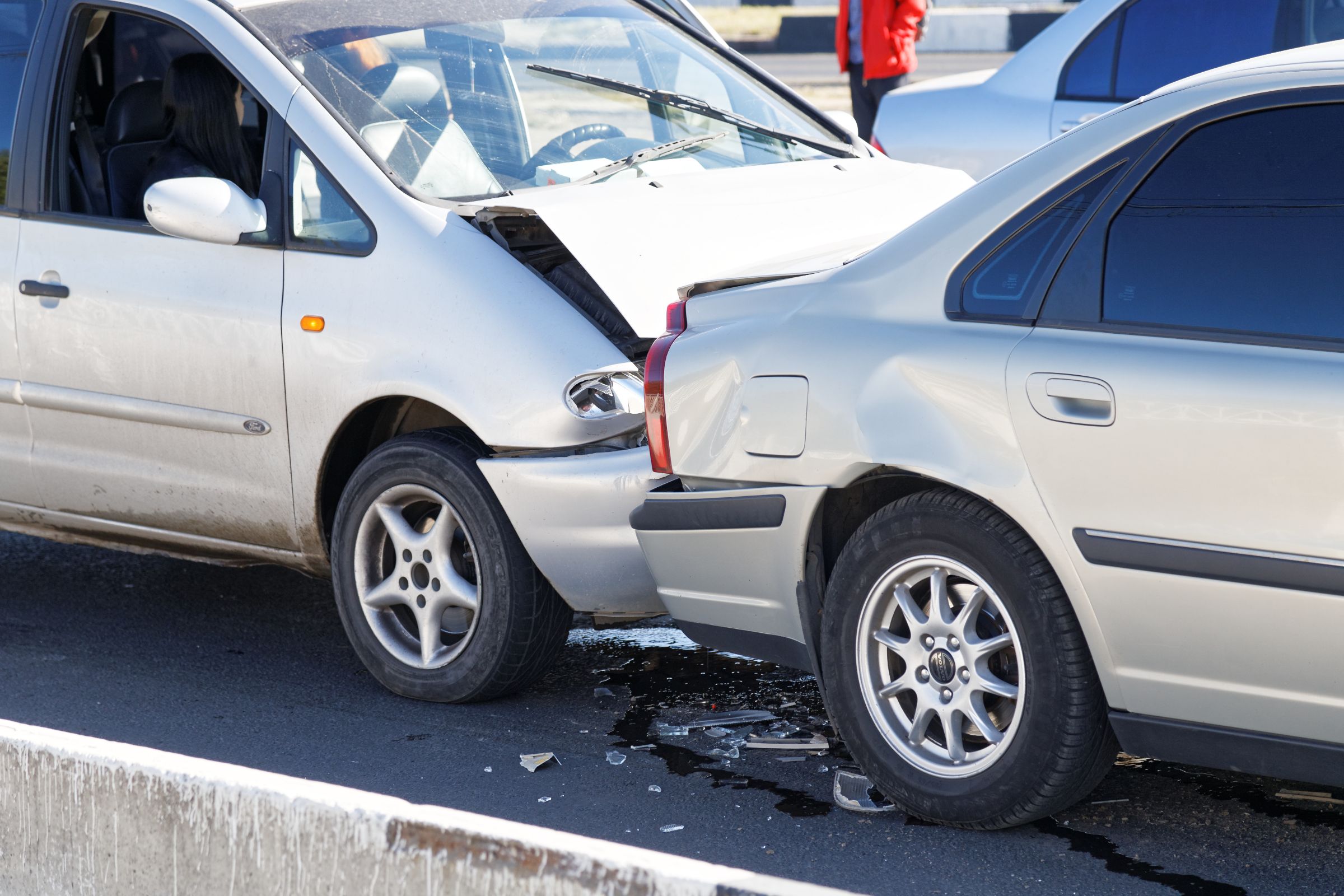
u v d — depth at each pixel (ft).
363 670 19.02
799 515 14.19
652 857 9.28
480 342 16.58
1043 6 109.60
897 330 13.76
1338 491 11.51
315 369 17.43
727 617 15.19
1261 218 12.32
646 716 17.13
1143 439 12.30
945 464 13.20
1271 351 11.98
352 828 10.27
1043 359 12.84
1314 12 25.72
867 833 13.99
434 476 17.01
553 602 17.10
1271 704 12.03
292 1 19.31
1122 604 12.51
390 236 17.21
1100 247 12.95
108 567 23.79
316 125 17.88
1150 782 14.76
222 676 18.86
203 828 10.88
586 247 16.87
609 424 16.43
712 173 19.27
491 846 9.72
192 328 18.21
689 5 26.07
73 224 19.29
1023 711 13.19
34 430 19.81
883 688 14.17
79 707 17.89
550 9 21.54
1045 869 13.12
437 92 19.29
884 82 42.45
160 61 23.85
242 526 18.72
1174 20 26.78
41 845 11.61
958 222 13.82
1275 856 13.23
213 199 17.69
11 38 20.44
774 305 14.79
